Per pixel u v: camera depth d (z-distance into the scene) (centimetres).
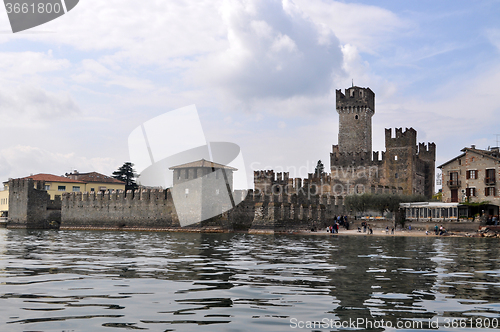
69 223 9544
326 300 1420
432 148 11819
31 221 9931
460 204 7706
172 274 1939
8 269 2066
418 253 3262
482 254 3216
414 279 1867
